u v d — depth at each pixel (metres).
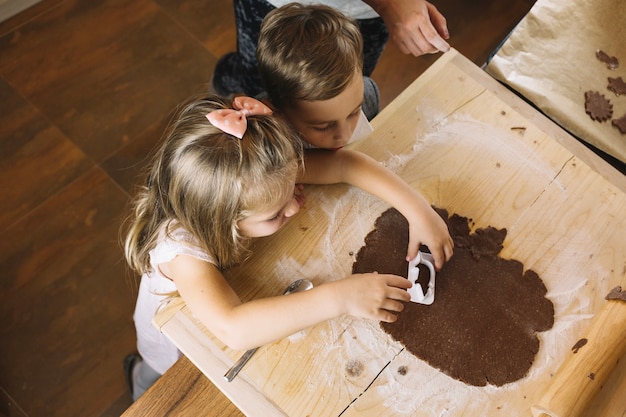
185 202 0.79
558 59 1.23
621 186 1.01
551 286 0.92
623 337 0.82
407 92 1.07
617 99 1.22
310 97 0.85
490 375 0.85
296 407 0.81
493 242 0.94
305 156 0.97
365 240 0.94
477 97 1.07
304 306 0.82
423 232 0.92
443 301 0.89
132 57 1.89
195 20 1.96
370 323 0.87
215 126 0.74
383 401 0.82
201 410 0.95
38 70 1.83
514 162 1.02
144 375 1.41
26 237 1.64
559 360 0.86
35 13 1.89
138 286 1.63
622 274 0.93
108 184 1.72
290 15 0.87
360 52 0.88
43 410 1.49
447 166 1.00
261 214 0.79
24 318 1.57
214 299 0.82
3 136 1.74
